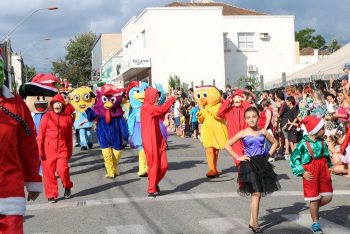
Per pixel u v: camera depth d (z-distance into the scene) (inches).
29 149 163.3
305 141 255.8
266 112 528.7
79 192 394.9
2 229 149.0
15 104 157.3
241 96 401.1
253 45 1573.6
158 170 368.8
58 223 295.7
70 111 374.3
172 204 338.0
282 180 423.2
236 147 381.4
